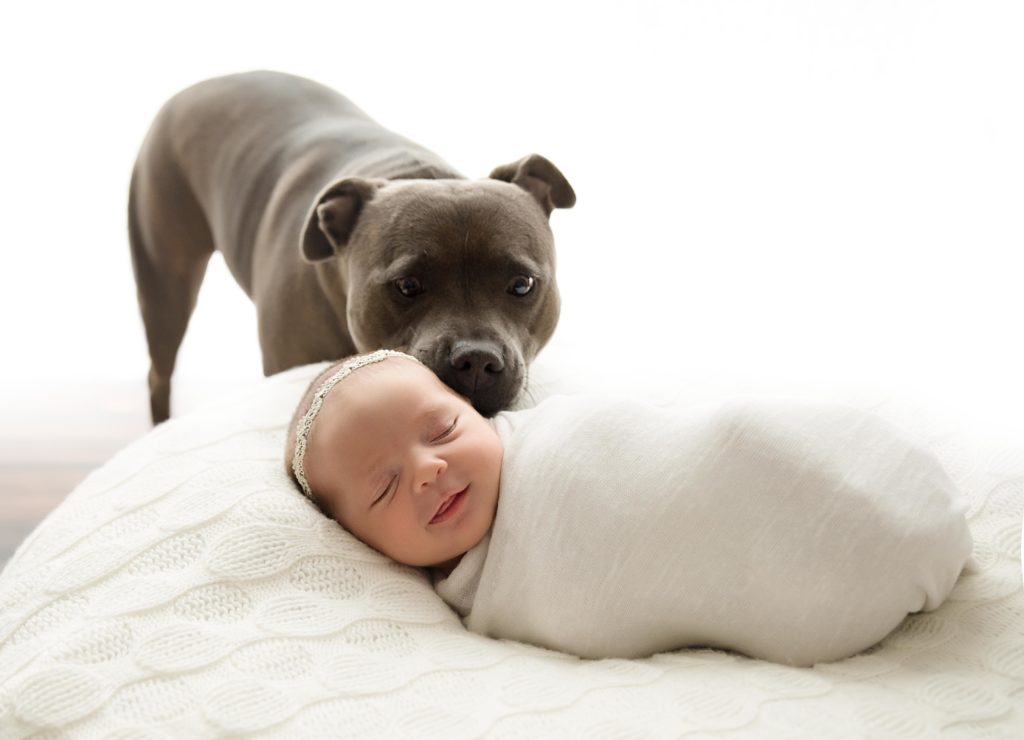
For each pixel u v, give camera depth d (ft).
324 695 3.92
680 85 9.34
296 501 4.84
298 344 7.57
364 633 4.34
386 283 6.40
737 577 4.40
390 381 5.11
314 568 4.57
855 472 4.40
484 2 9.56
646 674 4.17
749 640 4.45
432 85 9.75
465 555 4.95
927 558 4.25
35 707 3.85
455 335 5.99
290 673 4.03
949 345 8.15
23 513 8.55
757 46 9.12
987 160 8.66
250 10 9.94
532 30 9.53
